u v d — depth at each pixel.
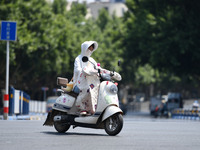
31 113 83.31
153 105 163.38
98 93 27.55
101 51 185.88
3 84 116.75
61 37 123.88
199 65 110.44
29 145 20.95
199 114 97.25
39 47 112.94
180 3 108.81
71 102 28.33
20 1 109.25
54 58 120.75
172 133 30.48
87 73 27.20
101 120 27.25
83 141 23.19
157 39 108.25
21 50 109.25
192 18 105.44
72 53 131.88
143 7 116.56
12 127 33.00
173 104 164.38
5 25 55.53
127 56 129.38
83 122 27.73
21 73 120.50
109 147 20.70
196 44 104.00
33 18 111.94
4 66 109.31
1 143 21.70
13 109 61.19
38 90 156.38
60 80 28.44
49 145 21.05
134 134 28.81
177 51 106.31
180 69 112.31
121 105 112.75
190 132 31.97
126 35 121.69
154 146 21.50
